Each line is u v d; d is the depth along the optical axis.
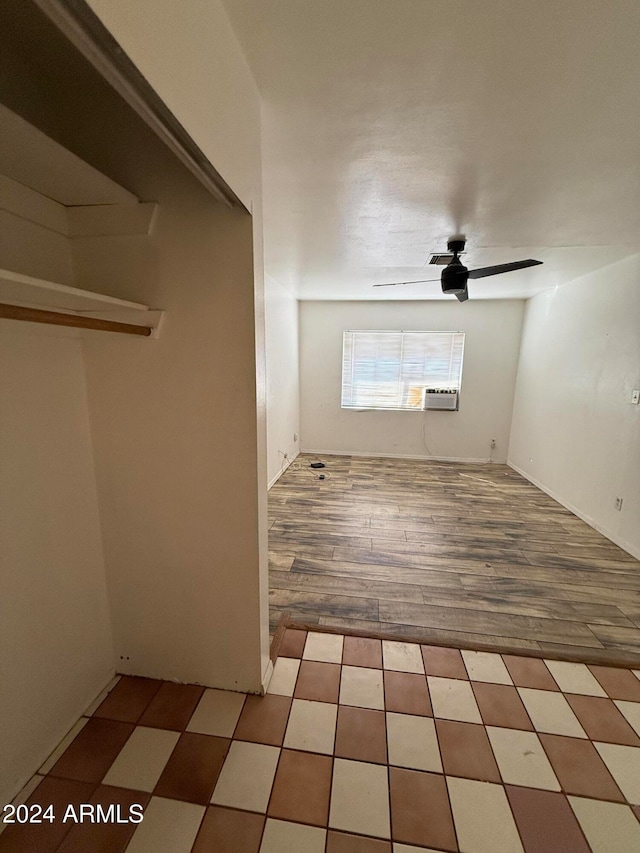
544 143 1.30
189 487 1.31
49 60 0.77
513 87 1.02
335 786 1.13
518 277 3.48
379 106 1.11
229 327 1.18
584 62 0.92
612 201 1.79
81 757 1.20
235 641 1.41
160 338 1.22
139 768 1.17
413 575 2.36
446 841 1.00
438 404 5.02
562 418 3.71
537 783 1.15
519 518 3.29
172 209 1.12
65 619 1.26
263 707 1.38
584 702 1.44
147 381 1.26
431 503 3.62
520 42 0.87
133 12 0.52
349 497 3.77
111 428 1.31
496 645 1.74
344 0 0.76
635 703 1.44
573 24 0.81
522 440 4.62
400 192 1.69
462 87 1.02
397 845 0.99
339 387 5.25
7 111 0.66
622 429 2.84
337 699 1.42
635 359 2.72
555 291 3.92
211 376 1.22
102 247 1.18
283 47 0.90
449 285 2.47
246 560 1.33
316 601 2.07
